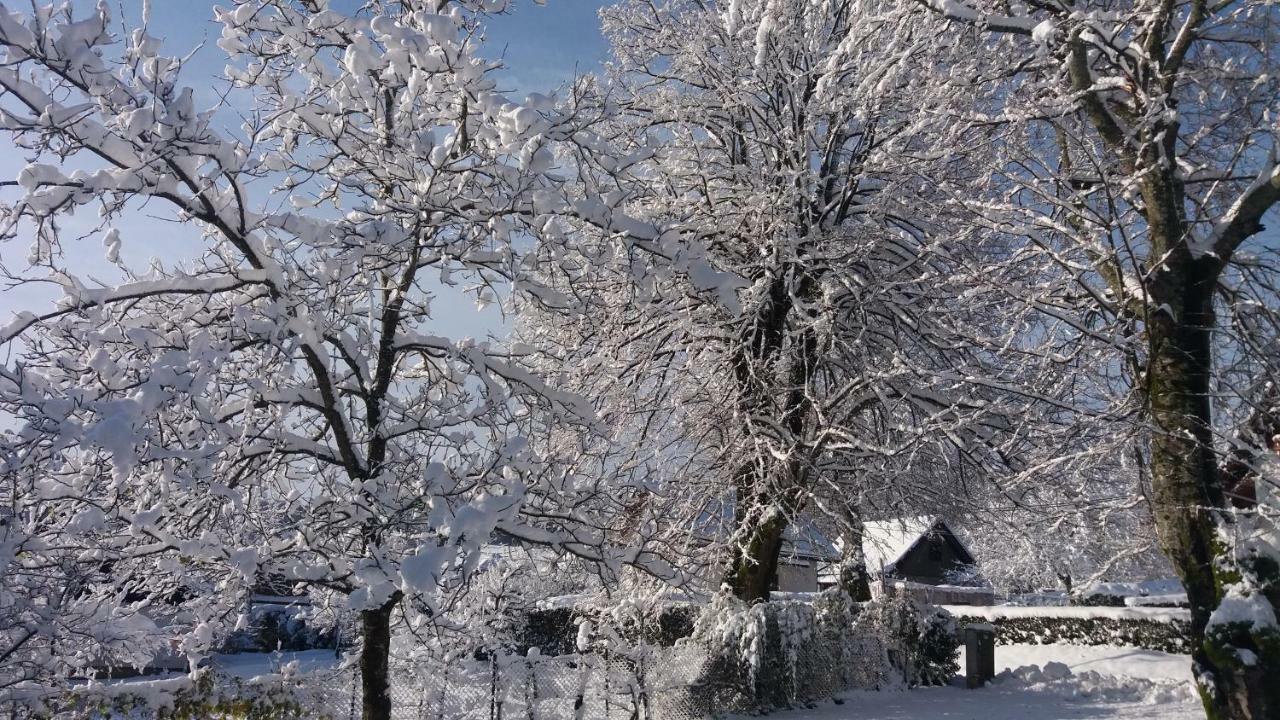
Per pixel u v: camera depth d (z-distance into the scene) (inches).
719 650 458.3
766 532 495.2
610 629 424.5
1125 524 477.7
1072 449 400.2
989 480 489.1
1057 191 404.2
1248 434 332.2
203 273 275.9
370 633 267.1
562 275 318.7
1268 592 287.4
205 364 226.2
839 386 516.1
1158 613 695.7
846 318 514.6
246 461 267.3
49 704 287.3
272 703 346.6
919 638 601.3
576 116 291.1
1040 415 396.2
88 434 198.5
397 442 278.2
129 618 286.5
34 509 246.2
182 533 260.7
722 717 451.2
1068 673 612.1
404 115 274.8
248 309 237.8
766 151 528.7
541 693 403.5
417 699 381.1
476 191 280.7
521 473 257.8
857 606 594.9
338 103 280.1
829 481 492.4
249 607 331.3
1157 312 323.9
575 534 286.2
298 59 285.1
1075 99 360.5
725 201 527.8
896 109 498.6
